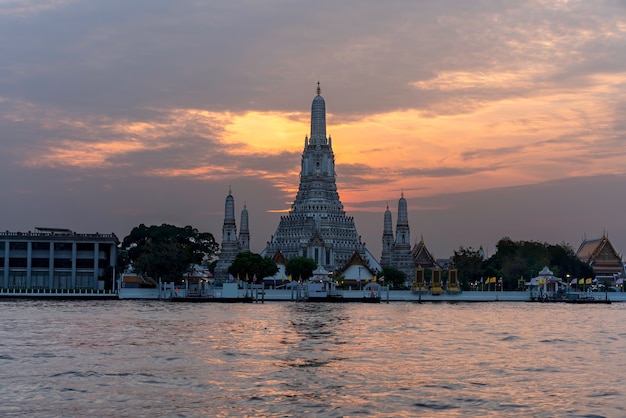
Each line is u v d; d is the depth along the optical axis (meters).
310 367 69.25
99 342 89.06
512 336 102.12
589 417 50.41
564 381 63.44
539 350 85.25
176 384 60.34
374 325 118.75
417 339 95.94
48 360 73.06
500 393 57.88
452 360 75.25
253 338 94.62
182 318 130.62
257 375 64.62
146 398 55.03
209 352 79.69
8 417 49.47
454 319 137.50
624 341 96.56
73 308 164.88
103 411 51.06
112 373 65.38
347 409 51.91
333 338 95.75
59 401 54.00
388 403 53.88
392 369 68.62
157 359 74.00
